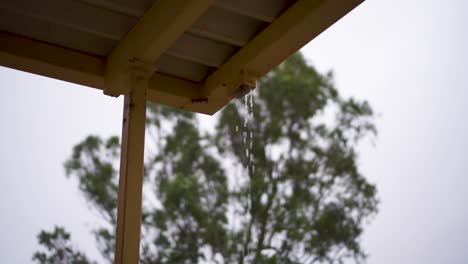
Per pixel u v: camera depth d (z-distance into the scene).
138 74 2.92
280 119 7.74
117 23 2.95
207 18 2.94
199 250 7.23
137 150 2.83
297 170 7.59
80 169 7.73
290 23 2.77
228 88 3.19
